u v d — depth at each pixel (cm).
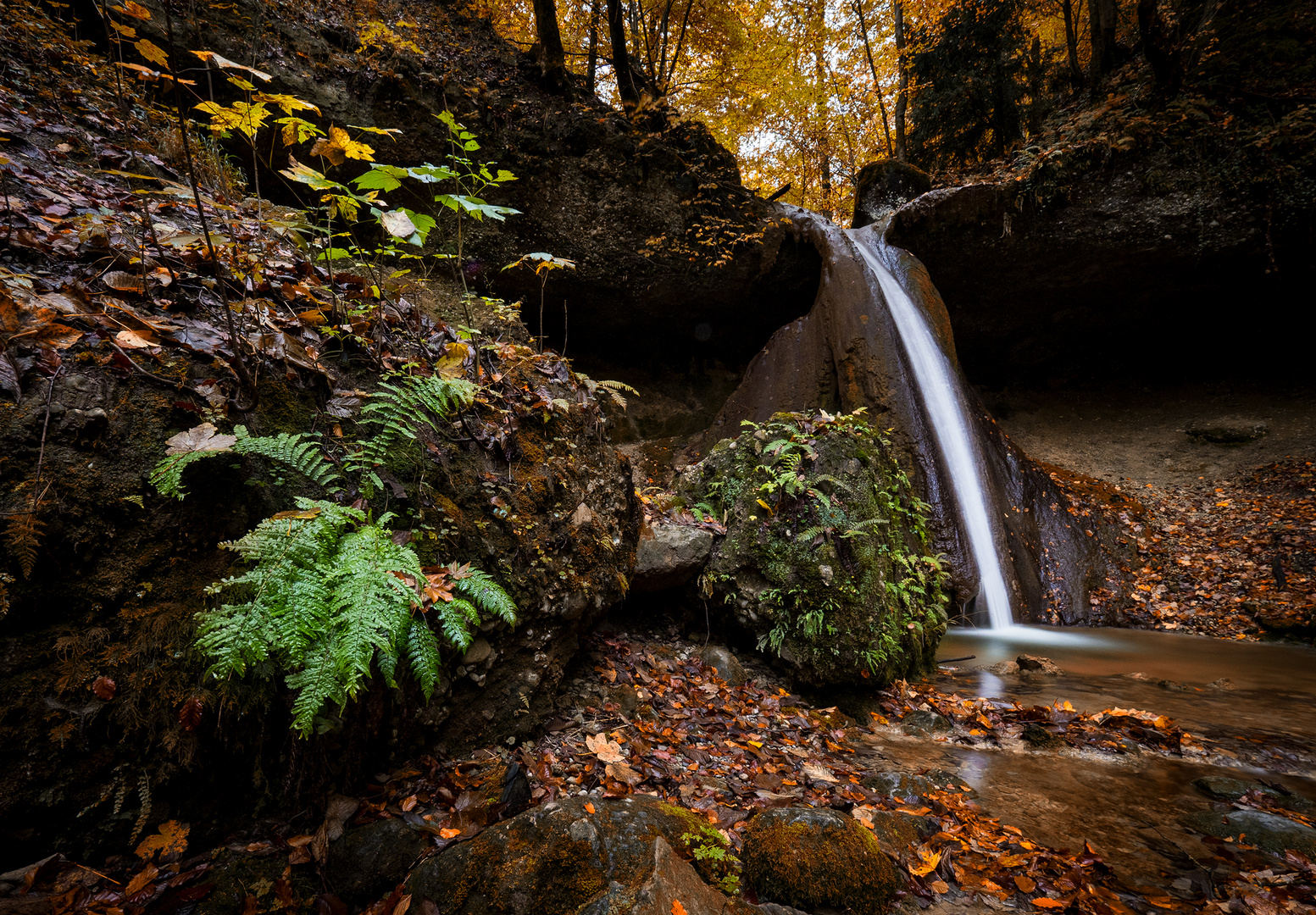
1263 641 635
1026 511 834
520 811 218
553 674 300
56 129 350
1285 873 221
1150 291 1079
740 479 470
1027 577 762
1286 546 761
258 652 169
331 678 171
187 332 236
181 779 181
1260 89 934
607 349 1252
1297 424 1016
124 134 390
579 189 1001
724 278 1145
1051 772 309
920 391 857
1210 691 454
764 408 1001
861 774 288
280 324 268
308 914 174
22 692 159
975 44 1435
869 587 403
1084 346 1225
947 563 698
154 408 206
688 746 288
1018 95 1435
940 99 1488
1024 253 1071
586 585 318
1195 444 1079
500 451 308
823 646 385
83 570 175
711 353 1305
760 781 265
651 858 185
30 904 148
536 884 177
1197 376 1191
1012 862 223
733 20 1456
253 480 218
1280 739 363
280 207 421
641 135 1052
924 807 261
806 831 207
